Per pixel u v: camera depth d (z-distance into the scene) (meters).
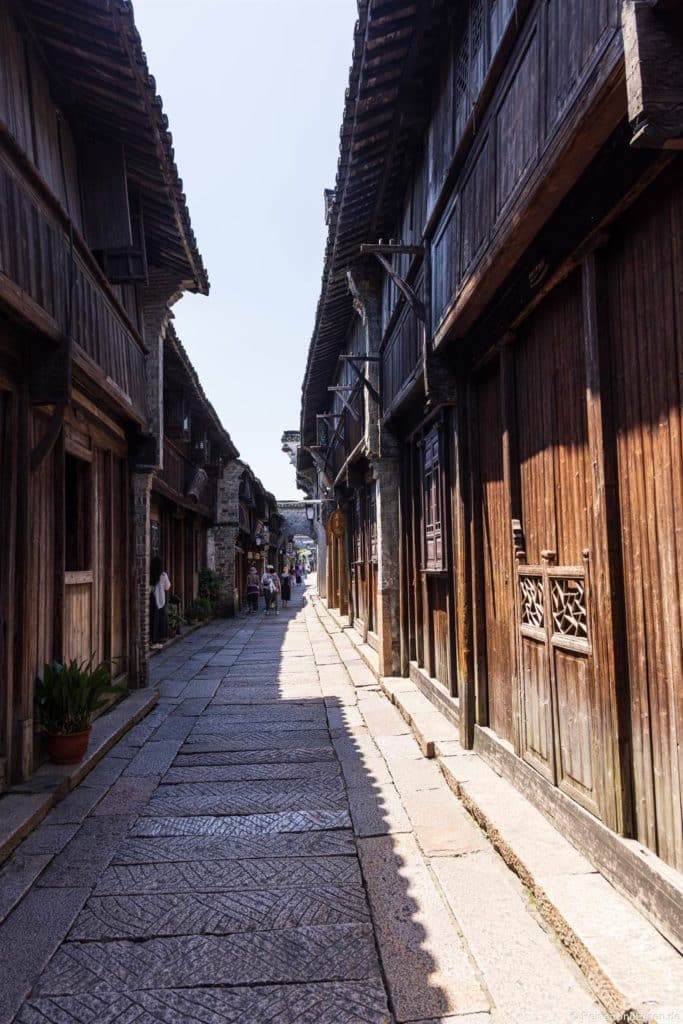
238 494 23.39
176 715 8.15
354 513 15.87
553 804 3.90
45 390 5.14
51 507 5.99
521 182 3.47
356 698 8.85
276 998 2.84
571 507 3.73
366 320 9.67
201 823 4.77
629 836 3.07
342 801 5.19
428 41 5.38
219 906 3.62
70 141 6.29
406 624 9.27
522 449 4.55
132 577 8.86
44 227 4.90
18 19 4.96
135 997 2.87
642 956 2.59
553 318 3.97
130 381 7.83
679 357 2.63
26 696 5.14
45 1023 2.71
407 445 9.09
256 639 16.22
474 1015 2.67
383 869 3.99
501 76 3.86
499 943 3.13
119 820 4.81
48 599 5.88
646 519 2.89
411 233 7.08
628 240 3.02
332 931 3.37
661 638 2.79
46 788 4.97
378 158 6.84
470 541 5.68
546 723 4.07
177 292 9.00
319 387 17.88
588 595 3.39
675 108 2.19
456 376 5.80
